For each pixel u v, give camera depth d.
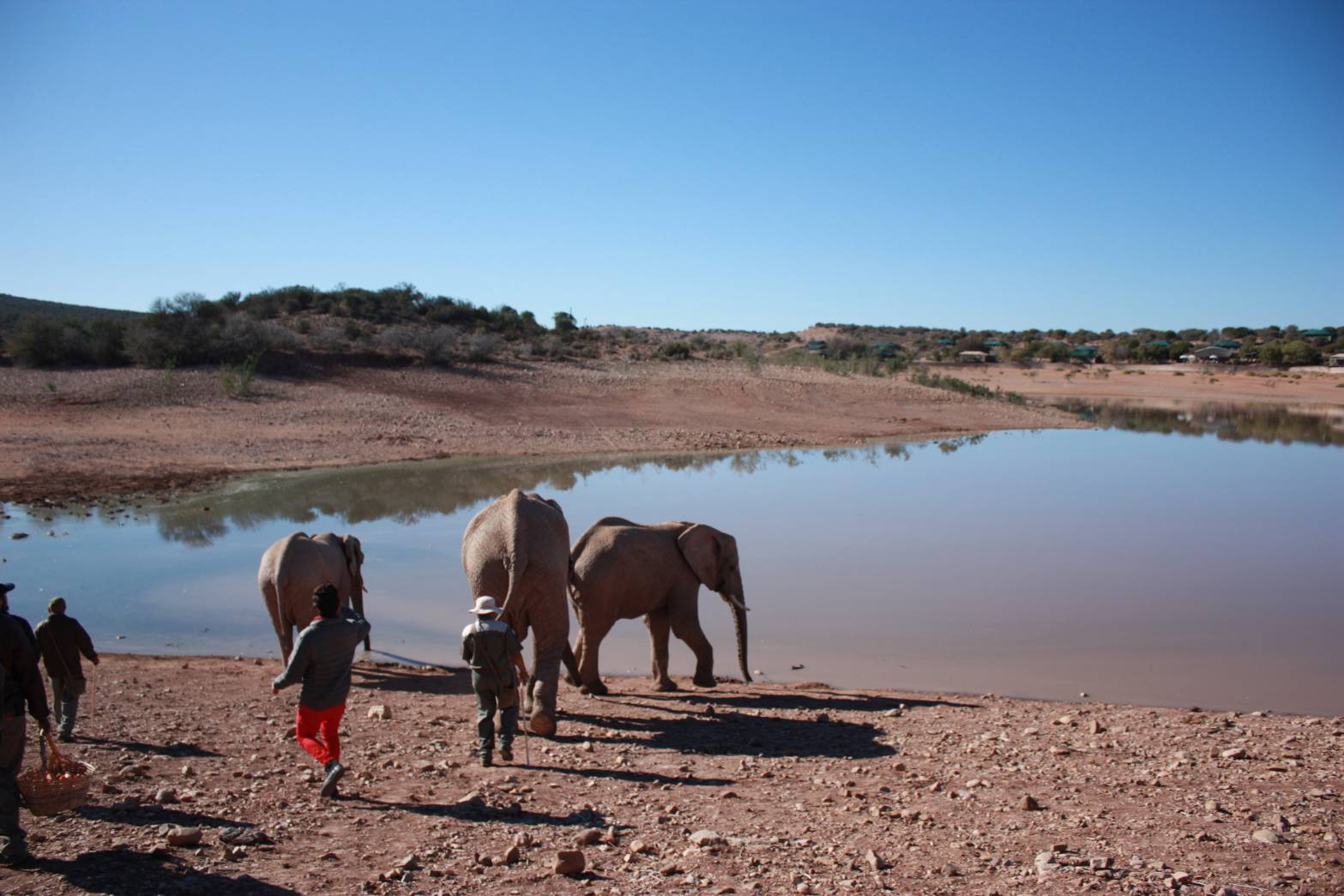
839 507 24.06
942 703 9.83
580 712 9.41
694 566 10.75
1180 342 141.38
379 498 25.02
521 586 8.52
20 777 5.17
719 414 48.72
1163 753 7.71
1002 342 150.38
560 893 4.86
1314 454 37.72
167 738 7.71
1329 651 12.09
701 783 6.96
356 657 11.86
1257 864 5.25
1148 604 14.53
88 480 26.48
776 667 11.67
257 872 4.94
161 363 46.38
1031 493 26.75
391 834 5.64
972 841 5.68
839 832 5.86
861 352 119.25
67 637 7.47
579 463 34.19
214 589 15.05
